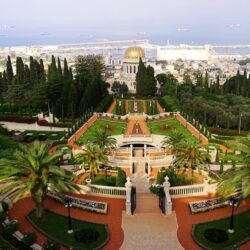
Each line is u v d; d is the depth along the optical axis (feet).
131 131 330.34
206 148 229.04
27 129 339.77
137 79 512.63
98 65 523.70
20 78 463.01
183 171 204.44
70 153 241.96
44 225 137.69
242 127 343.46
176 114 389.19
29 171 135.03
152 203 159.33
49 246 112.78
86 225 138.51
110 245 126.31
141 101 479.82
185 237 130.93
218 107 365.81
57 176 136.77
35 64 475.31
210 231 132.26
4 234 122.93
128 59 629.92
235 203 145.28
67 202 132.46
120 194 163.32
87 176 202.18
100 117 378.94
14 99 407.85
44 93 388.57
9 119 343.87
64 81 410.52
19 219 141.59
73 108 364.99
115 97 509.76
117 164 229.25
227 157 149.59
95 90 418.51
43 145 147.84
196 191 164.66
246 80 483.10
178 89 488.02
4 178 135.03
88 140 251.80
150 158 239.09
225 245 124.88
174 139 233.76
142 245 126.21
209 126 359.66
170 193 161.17
